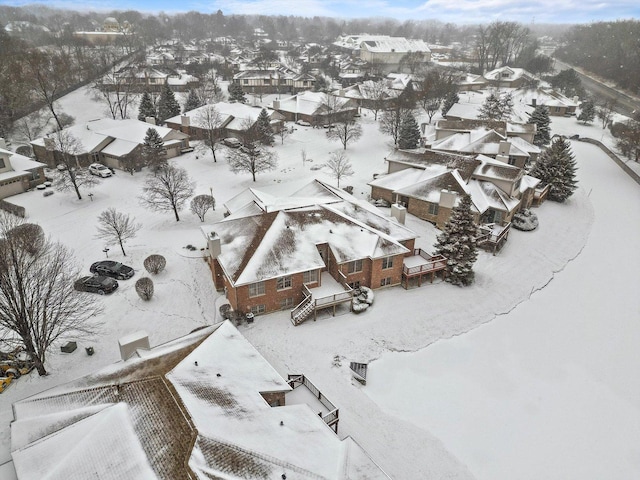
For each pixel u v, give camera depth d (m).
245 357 23.41
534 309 35.72
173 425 17.28
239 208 40.91
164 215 49.41
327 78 150.25
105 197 54.41
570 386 28.11
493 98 88.06
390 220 39.53
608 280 40.47
